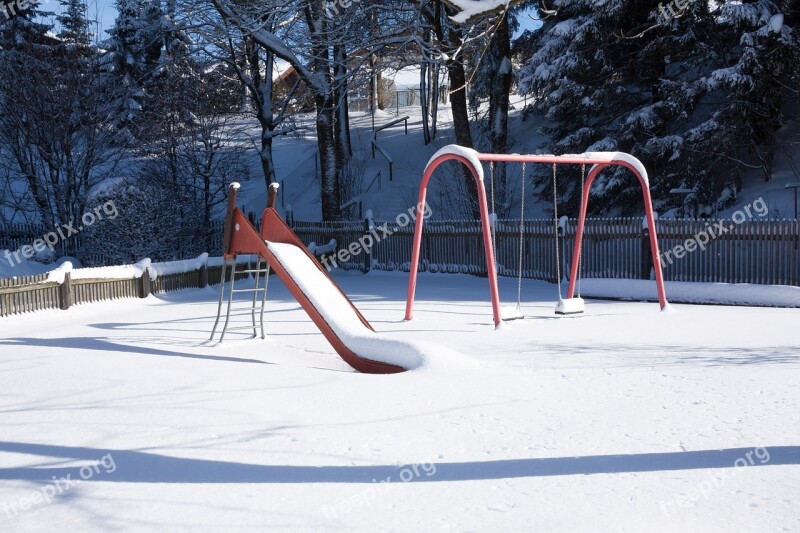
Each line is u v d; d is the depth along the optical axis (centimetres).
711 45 2725
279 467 486
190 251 2834
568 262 2125
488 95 3844
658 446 499
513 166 3719
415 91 6419
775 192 2545
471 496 419
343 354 956
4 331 1312
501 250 2378
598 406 621
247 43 3219
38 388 785
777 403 605
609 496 410
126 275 1789
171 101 3288
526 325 1216
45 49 2980
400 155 4384
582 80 3048
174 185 3055
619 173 2834
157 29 3244
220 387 769
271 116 3469
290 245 1173
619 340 1014
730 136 2536
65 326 1366
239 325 1338
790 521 366
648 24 2816
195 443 552
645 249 1917
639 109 2873
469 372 799
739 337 1010
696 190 2594
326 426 590
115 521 400
